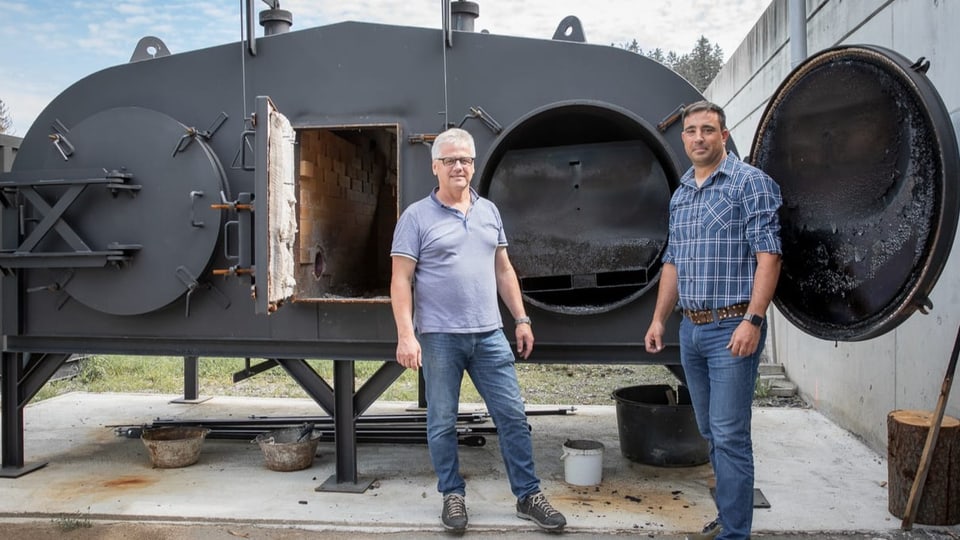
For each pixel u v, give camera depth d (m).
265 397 6.56
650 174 3.76
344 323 3.92
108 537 3.43
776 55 6.45
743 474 2.96
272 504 3.75
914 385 4.07
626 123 3.69
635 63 3.69
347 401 3.99
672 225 3.20
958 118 3.56
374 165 5.65
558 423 5.48
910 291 2.53
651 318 3.72
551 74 3.75
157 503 3.78
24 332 4.20
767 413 5.55
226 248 3.77
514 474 3.46
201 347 4.07
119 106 4.09
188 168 3.86
